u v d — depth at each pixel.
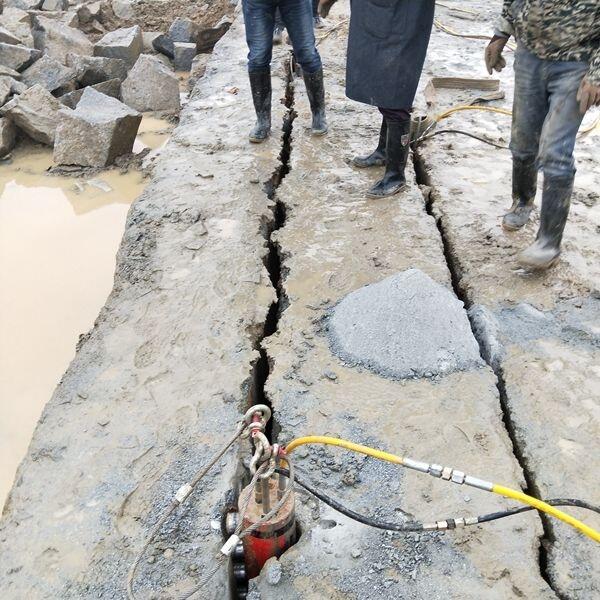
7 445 3.67
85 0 11.11
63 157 6.68
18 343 4.37
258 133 5.29
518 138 3.75
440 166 5.02
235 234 4.16
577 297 3.59
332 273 3.80
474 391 2.96
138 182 6.46
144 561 2.28
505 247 4.02
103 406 2.92
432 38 8.04
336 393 2.98
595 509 2.21
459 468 2.61
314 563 2.28
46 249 5.38
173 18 10.71
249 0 4.80
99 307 4.71
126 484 2.56
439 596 2.17
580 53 3.20
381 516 2.43
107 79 8.54
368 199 4.55
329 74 6.77
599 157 5.12
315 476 2.60
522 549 2.31
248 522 2.22
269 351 3.25
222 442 2.72
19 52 8.20
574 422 2.83
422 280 3.41
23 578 2.24
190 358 3.19
